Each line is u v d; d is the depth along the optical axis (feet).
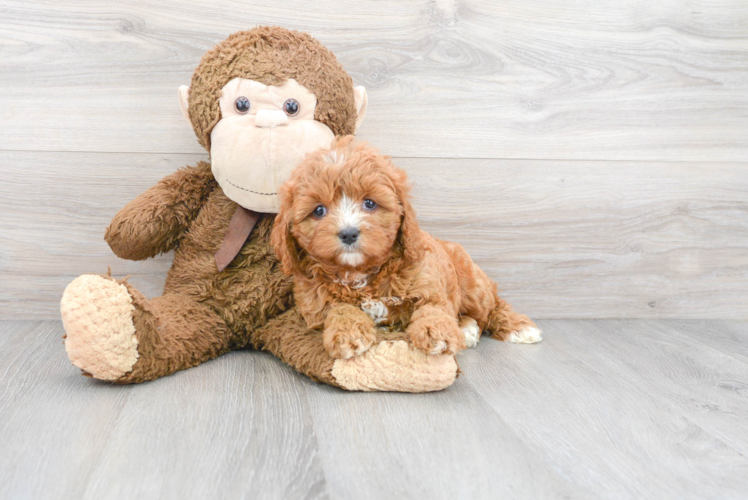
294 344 5.01
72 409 4.17
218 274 5.56
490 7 6.57
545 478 3.33
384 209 4.46
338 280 4.79
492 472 3.38
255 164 5.08
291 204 4.55
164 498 3.07
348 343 4.43
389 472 3.36
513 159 6.82
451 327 4.44
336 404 4.36
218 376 4.96
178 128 6.36
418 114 6.62
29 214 6.34
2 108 6.13
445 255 5.55
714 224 7.25
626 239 7.14
